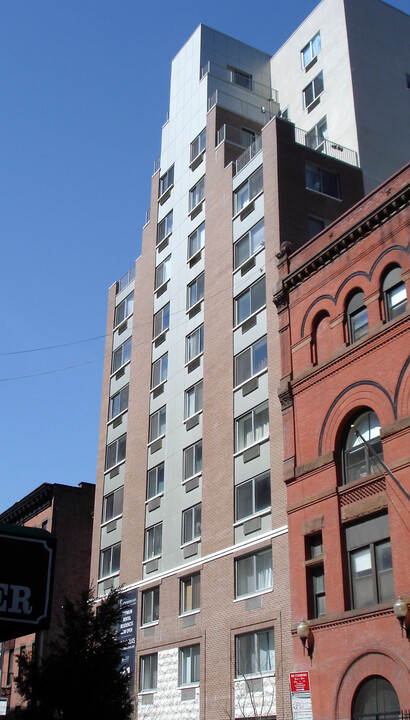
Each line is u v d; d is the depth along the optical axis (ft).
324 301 99.04
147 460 139.74
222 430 119.34
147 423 143.33
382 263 90.68
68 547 174.29
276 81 166.91
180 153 160.04
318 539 90.84
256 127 152.66
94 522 152.25
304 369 99.04
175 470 130.00
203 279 137.80
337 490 88.12
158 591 124.98
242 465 112.27
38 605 57.31
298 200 123.03
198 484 122.11
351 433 90.33
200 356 131.64
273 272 116.78
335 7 153.38
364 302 92.17
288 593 95.91
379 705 76.33
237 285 125.80
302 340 101.09
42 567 58.49
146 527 133.90
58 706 89.25
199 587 115.24
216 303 130.72
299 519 93.09
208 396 125.80
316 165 129.80
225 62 164.76
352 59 146.20
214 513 115.65
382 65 149.89
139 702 119.85
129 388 154.40
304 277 103.91
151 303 154.71
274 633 96.63
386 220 91.76
